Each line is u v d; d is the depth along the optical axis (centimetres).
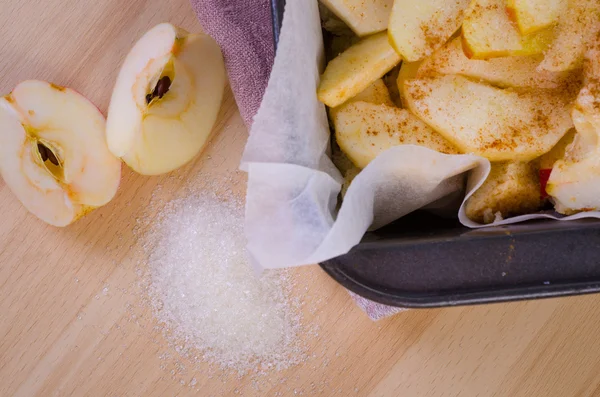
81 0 55
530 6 45
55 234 56
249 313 57
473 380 56
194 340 57
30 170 55
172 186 56
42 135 54
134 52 53
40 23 55
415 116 47
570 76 46
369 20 47
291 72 45
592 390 56
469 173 48
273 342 57
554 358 56
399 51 46
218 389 57
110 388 57
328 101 47
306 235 45
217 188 56
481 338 56
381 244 46
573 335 56
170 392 57
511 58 46
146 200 56
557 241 46
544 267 46
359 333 56
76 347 57
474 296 46
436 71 47
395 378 56
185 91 54
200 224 56
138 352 57
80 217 56
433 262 46
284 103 45
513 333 56
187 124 54
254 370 57
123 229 56
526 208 48
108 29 55
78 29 55
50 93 54
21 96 54
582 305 55
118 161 55
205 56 53
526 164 48
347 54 47
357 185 45
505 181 47
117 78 54
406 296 46
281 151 45
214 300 57
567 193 46
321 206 45
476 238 46
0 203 56
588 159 46
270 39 53
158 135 54
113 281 57
